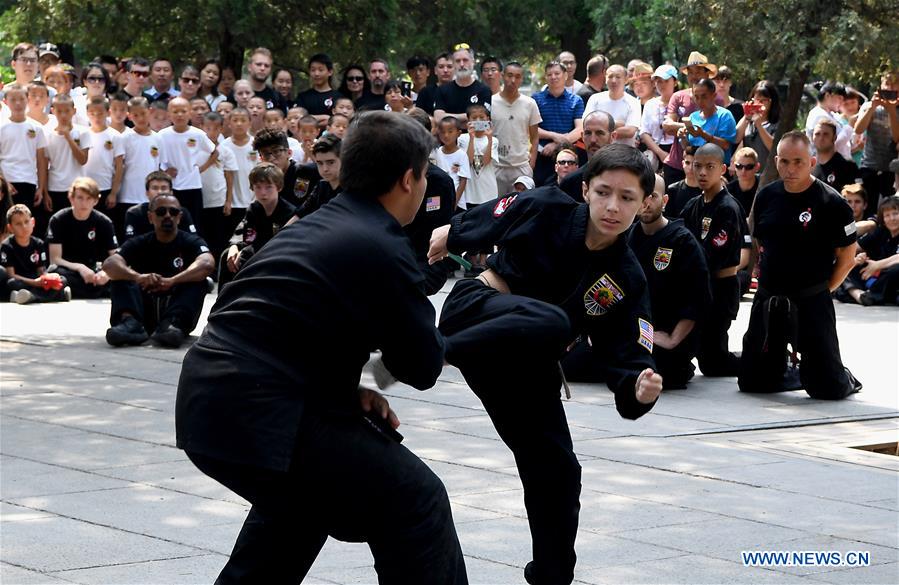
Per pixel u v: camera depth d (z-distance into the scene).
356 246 3.50
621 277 4.26
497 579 4.94
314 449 3.49
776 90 15.27
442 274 7.56
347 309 3.48
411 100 15.54
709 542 5.50
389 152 3.62
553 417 4.34
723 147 14.12
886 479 6.71
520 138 15.04
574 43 26.70
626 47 25.16
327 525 3.65
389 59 22.73
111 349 10.36
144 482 6.36
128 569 5.00
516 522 5.72
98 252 13.53
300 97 15.84
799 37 14.62
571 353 9.41
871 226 13.95
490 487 6.34
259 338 3.49
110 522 5.65
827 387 8.98
